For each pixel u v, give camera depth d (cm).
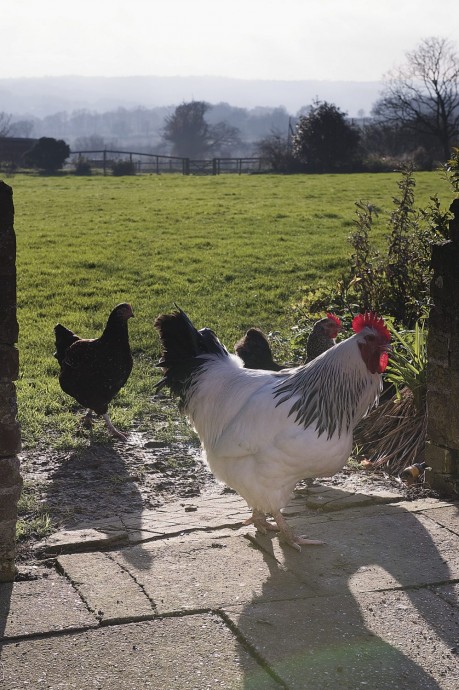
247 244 1856
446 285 584
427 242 999
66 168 5491
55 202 2814
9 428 450
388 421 732
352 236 1088
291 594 452
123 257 1700
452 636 411
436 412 607
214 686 368
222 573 476
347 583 466
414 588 460
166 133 15175
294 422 489
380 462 685
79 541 513
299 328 1027
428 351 606
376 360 509
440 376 599
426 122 6266
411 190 1085
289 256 1695
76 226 2162
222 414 535
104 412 747
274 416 493
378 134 6719
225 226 2130
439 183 2961
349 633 412
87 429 758
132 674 376
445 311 587
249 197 2853
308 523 553
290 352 959
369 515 566
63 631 409
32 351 1005
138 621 421
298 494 611
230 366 559
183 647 399
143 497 608
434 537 527
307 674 376
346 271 1435
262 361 723
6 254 436
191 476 654
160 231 2058
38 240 1916
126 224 2191
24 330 1112
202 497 611
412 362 740
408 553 504
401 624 421
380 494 605
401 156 5684
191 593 451
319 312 1055
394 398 763
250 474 505
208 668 382
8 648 395
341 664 385
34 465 669
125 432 756
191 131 13900
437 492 615
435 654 395
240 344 738
